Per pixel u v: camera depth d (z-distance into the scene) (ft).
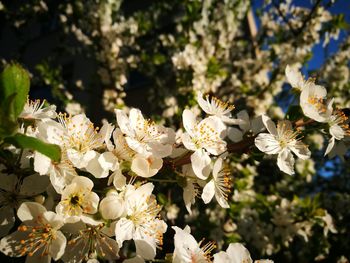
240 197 1.09
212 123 0.43
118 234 0.32
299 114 0.46
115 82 1.29
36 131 0.35
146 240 0.34
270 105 1.33
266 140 0.44
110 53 1.30
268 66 1.41
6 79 0.28
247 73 1.43
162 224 0.36
